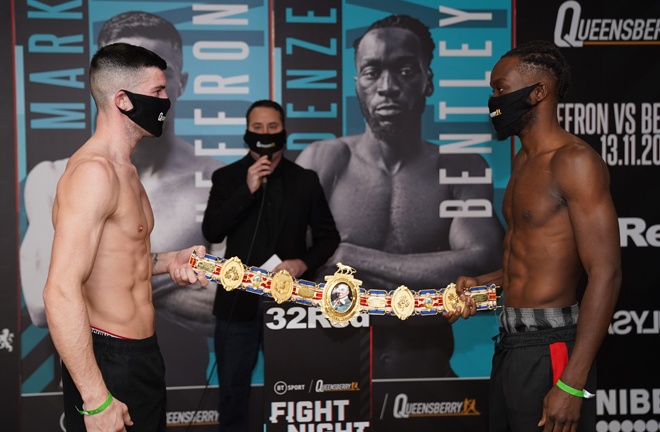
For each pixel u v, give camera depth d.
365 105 4.05
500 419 2.45
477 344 4.07
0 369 3.83
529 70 2.35
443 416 4.05
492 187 4.13
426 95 4.09
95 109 3.90
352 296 2.63
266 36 3.99
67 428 2.12
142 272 2.21
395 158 4.08
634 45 4.11
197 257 2.49
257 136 3.48
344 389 3.10
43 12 3.85
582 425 2.29
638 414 4.08
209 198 3.63
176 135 3.96
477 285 2.70
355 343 3.11
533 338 2.30
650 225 4.11
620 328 4.08
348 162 4.06
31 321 3.85
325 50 4.02
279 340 3.08
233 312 3.46
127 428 2.13
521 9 4.09
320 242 3.57
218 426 3.78
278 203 3.52
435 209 4.11
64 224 1.93
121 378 2.09
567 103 4.10
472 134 4.12
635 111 4.12
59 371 3.87
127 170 2.16
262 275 2.54
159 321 3.94
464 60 4.09
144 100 2.16
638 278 4.11
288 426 3.08
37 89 3.85
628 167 4.11
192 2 3.95
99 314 2.10
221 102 3.98
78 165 2.02
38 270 3.86
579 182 2.18
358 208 4.07
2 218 3.83
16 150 3.85
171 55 3.94
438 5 4.07
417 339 4.03
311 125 4.04
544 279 2.30
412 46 4.06
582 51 4.09
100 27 3.89
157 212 3.96
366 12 4.04
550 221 2.29
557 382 2.22
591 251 2.17
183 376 3.95
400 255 4.09
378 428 4.01
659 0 4.10
